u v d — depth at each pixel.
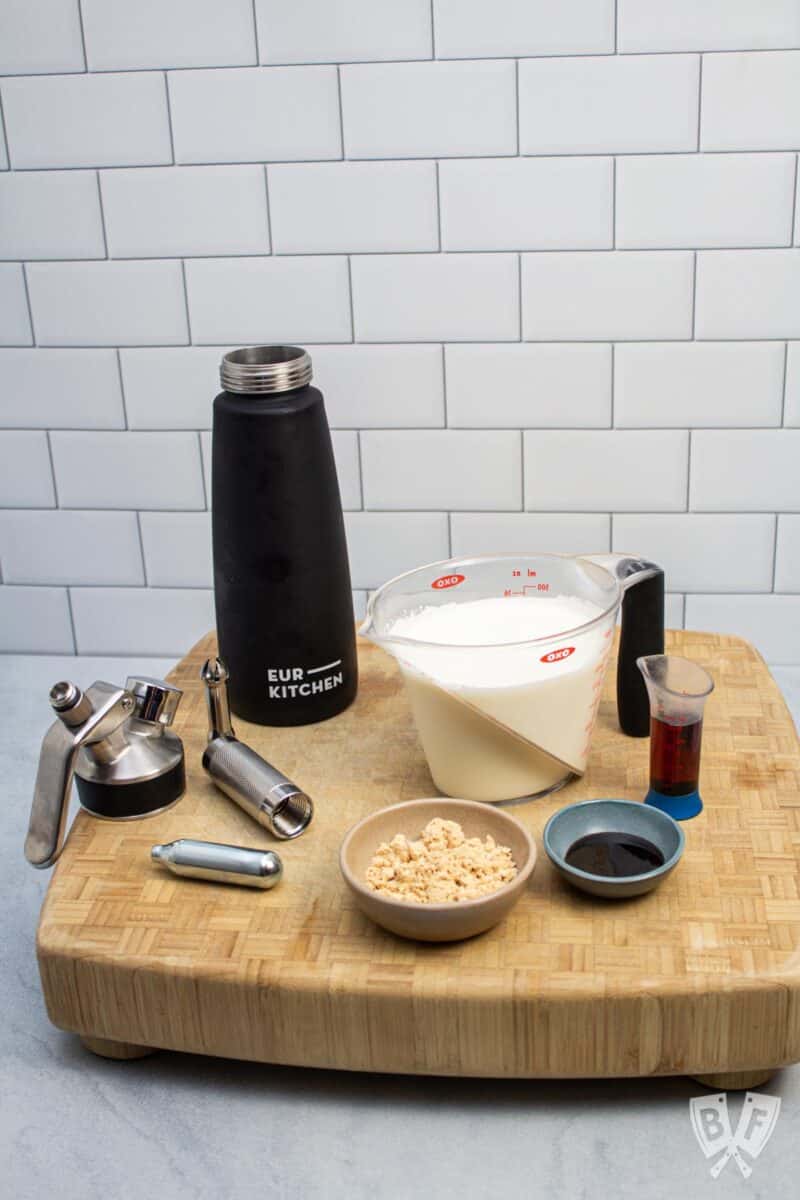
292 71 1.44
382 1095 0.98
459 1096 0.98
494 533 1.61
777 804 1.07
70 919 0.98
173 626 1.71
